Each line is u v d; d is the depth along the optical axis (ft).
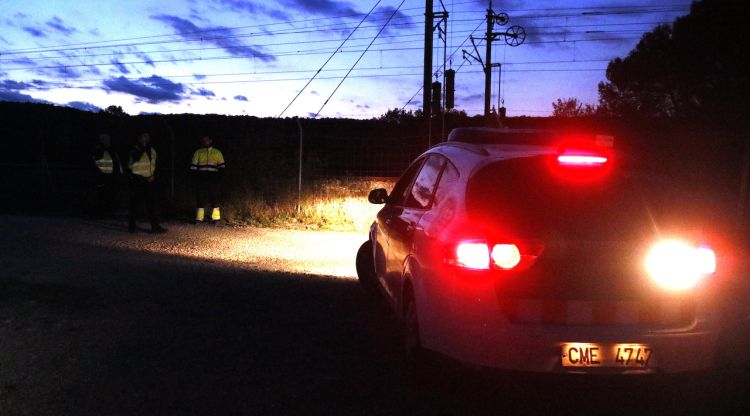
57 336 16.62
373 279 22.31
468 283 11.79
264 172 58.13
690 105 86.17
